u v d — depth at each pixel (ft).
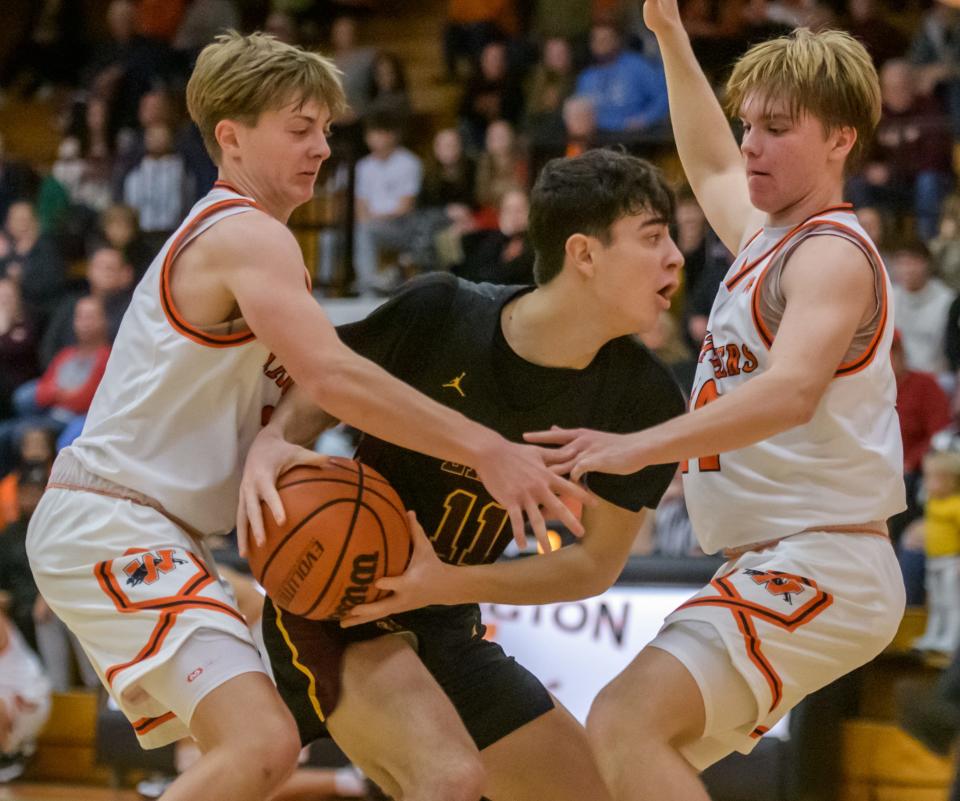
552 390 12.48
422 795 11.59
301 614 11.71
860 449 12.02
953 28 38.27
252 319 11.42
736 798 21.99
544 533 11.09
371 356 12.42
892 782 23.86
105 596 11.78
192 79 12.68
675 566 23.39
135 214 38.75
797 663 11.96
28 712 26.71
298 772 23.09
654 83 39.63
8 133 52.70
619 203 11.78
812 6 40.63
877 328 11.97
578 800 13.03
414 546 11.91
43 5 53.72
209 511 12.16
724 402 11.09
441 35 50.42
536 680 13.30
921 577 25.44
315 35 50.67
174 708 11.53
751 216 13.62
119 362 12.39
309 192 12.60
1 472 33.73
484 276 33.94
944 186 34.45
